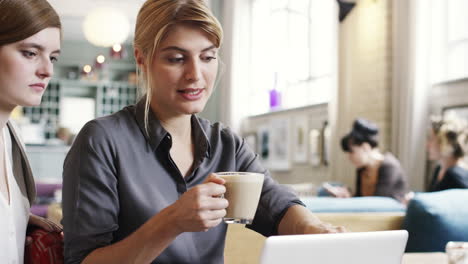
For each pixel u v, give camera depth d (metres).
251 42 9.88
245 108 9.80
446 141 3.63
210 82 1.29
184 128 1.39
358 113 6.09
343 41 6.36
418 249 2.45
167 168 1.34
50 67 1.21
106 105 13.99
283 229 1.40
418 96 5.03
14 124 1.34
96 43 6.55
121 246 1.12
